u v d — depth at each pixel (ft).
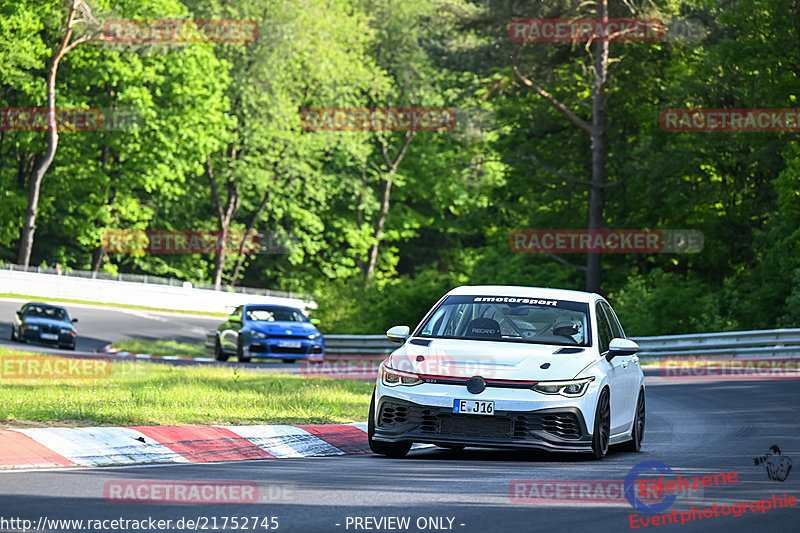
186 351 417.08
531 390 119.03
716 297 425.69
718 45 468.34
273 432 138.10
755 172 491.31
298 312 365.40
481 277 524.11
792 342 348.38
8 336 444.96
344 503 88.22
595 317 133.18
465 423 118.62
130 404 157.58
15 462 108.47
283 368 322.75
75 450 115.96
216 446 126.62
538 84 530.27
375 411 123.75
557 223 558.15
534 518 83.66
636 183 522.47
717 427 170.19
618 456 130.82
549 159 567.18
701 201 485.97
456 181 585.63
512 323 131.64
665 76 528.63
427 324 133.39
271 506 86.17
